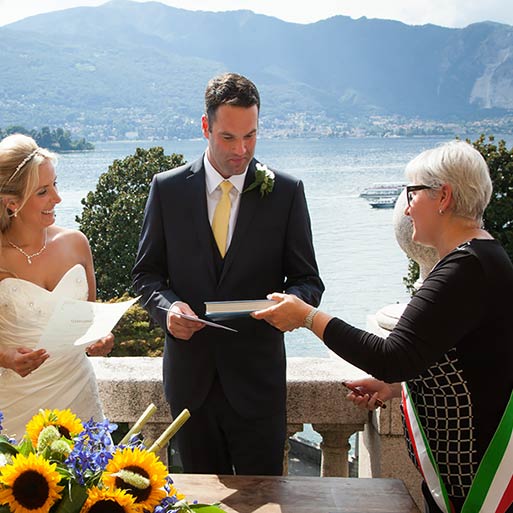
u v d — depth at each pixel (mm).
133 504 1498
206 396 2977
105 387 3457
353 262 70562
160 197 3008
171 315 2707
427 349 2020
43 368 2760
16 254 2773
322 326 2260
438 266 2080
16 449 1659
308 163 143250
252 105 2736
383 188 103312
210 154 2943
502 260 2059
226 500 2287
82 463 1551
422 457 2191
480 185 2074
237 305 2430
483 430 2082
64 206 37812
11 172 2633
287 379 3486
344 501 2271
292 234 2963
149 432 3494
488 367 2053
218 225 2957
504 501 2066
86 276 2975
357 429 3564
